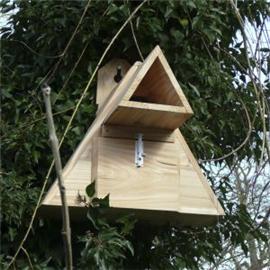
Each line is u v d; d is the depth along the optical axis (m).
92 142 1.87
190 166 1.91
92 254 1.80
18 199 1.97
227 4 2.32
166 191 1.86
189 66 2.21
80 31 2.16
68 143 2.07
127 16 2.13
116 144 1.86
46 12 2.21
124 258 1.97
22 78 2.25
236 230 2.22
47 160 2.09
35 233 1.98
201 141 2.18
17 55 2.32
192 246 2.18
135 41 2.09
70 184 1.82
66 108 2.11
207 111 2.24
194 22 2.15
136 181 1.84
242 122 2.36
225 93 2.27
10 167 2.09
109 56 2.18
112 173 1.84
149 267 2.07
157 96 1.88
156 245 2.10
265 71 2.40
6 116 2.18
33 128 2.09
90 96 2.14
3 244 1.97
